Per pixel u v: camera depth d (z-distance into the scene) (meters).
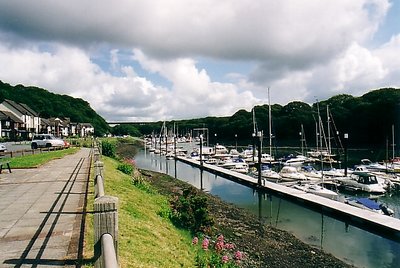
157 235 11.12
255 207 29.30
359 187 35.91
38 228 8.44
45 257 6.57
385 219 22.03
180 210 17.30
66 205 10.98
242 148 120.69
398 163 53.75
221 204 29.75
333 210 25.34
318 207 27.27
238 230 21.55
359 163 65.12
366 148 98.12
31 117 95.06
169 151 101.88
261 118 151.25
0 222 8.95
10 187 14.62
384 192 35.12
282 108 155.88
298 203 30.22
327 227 23.05
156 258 8.81
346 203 27.23
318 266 16.22
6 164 21.86
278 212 27.33
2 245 7.22
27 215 9.68
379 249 18.84
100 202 4.68
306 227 23.06
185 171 59.00
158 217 14.57
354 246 19.36
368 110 107.06
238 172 50.91
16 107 88.69
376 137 103.56
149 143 147.88
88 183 15.70
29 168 22.28
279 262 16.38
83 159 30.34
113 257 3.34
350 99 130.88
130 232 10.02
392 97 106.19
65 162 27.09
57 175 18.72
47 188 14.34
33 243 7.36
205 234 16.12
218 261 11.62
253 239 19.80
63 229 8.37
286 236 20.83
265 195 34.75
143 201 16.39
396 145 95.06
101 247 4.39
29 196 12.55
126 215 11.90
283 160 67.94
